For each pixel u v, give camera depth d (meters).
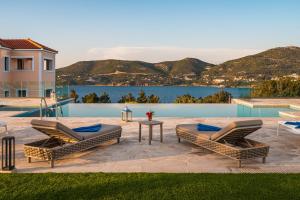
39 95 26.27
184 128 8.57
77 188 5.11
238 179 5.59
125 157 7.32
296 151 7.95
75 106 21.91
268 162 6.92
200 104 21.81
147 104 21.83
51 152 6.36
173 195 4.84
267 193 4.93
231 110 20.88
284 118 14.34
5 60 27.22
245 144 7.36
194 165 6.66
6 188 5.11
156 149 8.12
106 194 4.87
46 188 5.11
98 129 8.23
